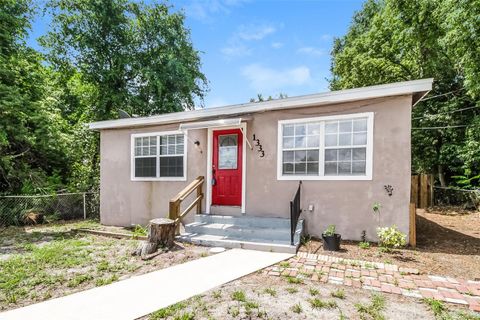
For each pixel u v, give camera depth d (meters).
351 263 4.55
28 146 10.64
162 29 18.06
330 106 6.20
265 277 3.99
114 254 5.38
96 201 11.16
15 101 8.98
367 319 2.78
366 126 5.88
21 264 4.75
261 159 6.90
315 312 2.93
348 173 6.03
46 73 15.16
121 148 9.10
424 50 13.34
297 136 6.56
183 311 2.97
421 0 11.31
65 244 6.18
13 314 2.94
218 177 7.55
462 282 3.76
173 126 8.23
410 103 5.52
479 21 7.86
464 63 8.89
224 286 3.66
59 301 3.26
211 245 5.93
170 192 8.20
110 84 16.58
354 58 15.65
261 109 6.82
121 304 3.15
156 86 16.97
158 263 4.79
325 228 6.16
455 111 12.41
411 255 4.98
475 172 12.03
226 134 7.50
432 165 13.45
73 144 12.58
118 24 16.53
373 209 5.73
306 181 6.39
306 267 4.38
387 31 14.37
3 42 10.00
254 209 6.93
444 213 10.34
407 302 3.17
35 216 9.07
